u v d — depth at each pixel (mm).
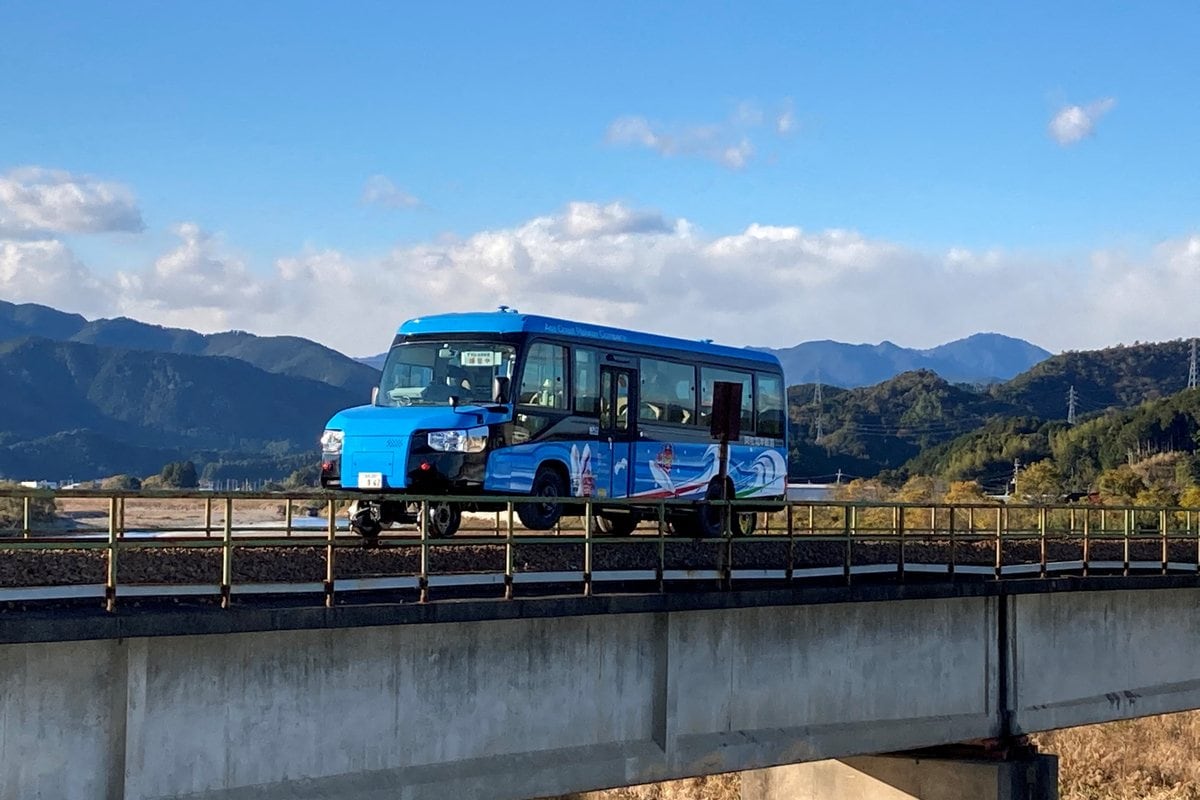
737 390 19750
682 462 24203
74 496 12211
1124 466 129125
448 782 15281
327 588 14023
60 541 12172
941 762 23625
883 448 191500
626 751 17375
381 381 21531
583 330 22125
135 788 12680
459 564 18344
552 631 16625
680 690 18109
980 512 52594
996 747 23469
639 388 23250
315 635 14164
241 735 13539
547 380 21172
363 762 14609
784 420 27672
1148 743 40375
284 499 13734
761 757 19094
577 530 25578
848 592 19969
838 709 20609
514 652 16172
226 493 13219
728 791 33344
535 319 21156
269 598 14422
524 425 20594
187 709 13109
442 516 19266
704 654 18500
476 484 19703
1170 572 27750
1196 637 27547
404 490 19312
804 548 24438
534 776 16234
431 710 15258
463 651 15602
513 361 20609
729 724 18891
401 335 21797
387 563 17359
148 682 12820
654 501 17719
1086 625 25219
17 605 12430
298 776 14008
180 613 12461
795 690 19906
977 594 22219
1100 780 37094
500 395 20250
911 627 21906
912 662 21922
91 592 12750
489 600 15195
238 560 15742
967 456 147125
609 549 20453
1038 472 118625
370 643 14672
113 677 12617
